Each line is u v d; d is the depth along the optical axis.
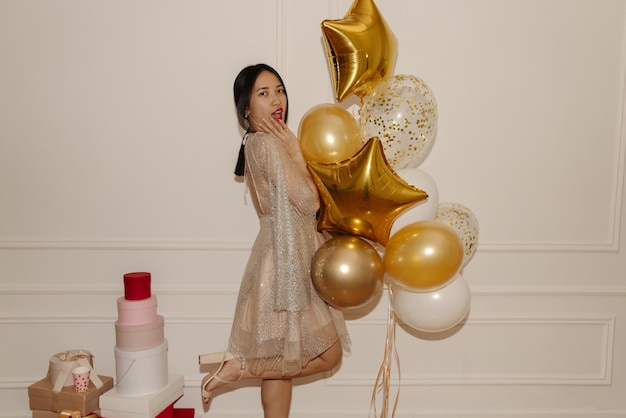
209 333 2.43
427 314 1.91
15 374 2.42
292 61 2.32
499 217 2.43
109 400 2.11
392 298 2.06
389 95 1.86
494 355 2.48
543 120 2.38
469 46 2.33
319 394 2.47
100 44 2.28
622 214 2.43
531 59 2.34
